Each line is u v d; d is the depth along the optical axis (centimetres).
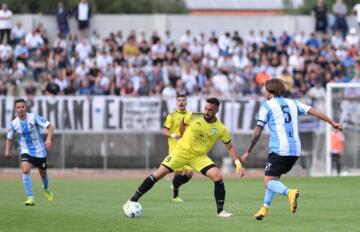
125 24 8438
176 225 2584
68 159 6719
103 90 7200
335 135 6394
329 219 2767
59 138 6700
